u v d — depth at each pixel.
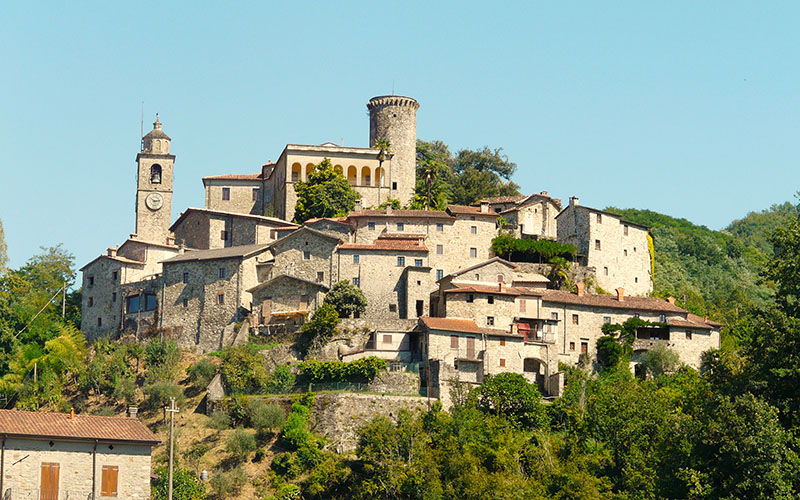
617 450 118.44
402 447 122.00
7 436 87.06
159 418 142.62
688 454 103.75
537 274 174.00
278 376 145.88
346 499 121.38
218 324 164.38
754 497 88.25
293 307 161.12
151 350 156.75
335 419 133.88
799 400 94.12
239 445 129.12
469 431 125.12
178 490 115.94
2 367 159.38
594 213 186.88
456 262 178.12
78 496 88.38
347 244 166.50
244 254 165.62
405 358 151.12
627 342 160.62
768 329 96.25
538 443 125.50
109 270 178.50
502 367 147.38
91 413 147.25
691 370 154.88
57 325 173.88
